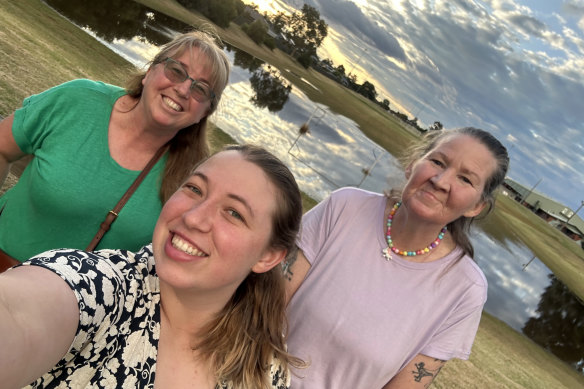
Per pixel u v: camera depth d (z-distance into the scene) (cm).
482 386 446
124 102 116
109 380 68
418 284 105
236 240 71
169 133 115
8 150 114
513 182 5453
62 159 108
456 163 100
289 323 108
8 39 427
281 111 1404
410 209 101
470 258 110
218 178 72
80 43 641
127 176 114
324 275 107
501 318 1079
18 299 51
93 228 113
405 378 109
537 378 637
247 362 85
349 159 1412
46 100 110
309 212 115
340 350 104
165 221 72
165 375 76
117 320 68
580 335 1322
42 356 53
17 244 112
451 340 108
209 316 80
